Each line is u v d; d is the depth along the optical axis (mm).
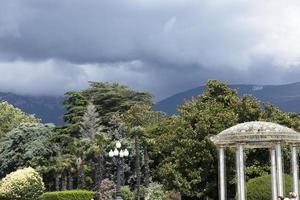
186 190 48188
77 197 49531
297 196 32500
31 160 64125
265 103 53938
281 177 31906
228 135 32156
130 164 56531
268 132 31312
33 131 67688
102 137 55844
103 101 77875
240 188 31797
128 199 50844
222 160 33969
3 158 66625
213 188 48500
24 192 52156
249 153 48594
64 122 71000
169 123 58781
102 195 50531
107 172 56281
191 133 49531
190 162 48281
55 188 62375
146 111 66875
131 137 56438
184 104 54000
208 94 54938
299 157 47094
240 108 51531
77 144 58781
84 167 58969
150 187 51906
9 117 87688
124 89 81125
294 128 52375
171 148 53125
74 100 71500
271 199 34688
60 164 59562
